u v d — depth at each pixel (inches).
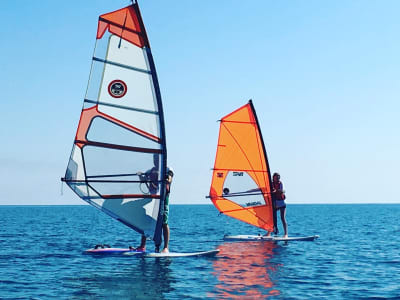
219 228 1343.5
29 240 871.1
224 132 809.5
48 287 392.8
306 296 365.7
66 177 482.9
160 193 515.8
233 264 519.2
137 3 506.9
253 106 796.6
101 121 495.2
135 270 474.3
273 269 494.3
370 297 367.9
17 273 465.7
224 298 351.3
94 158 492.7
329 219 2196.1
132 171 504.4
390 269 511.5
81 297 352.8
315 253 647.8
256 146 799.1
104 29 500.1
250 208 808.9
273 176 794.8
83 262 537.6
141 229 518.9
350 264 546.9
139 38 511.2
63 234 1057.5
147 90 512.4
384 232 1157.7
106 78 498.6
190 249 691.4
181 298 350.0
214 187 814.5
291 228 1385.3
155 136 512.1
